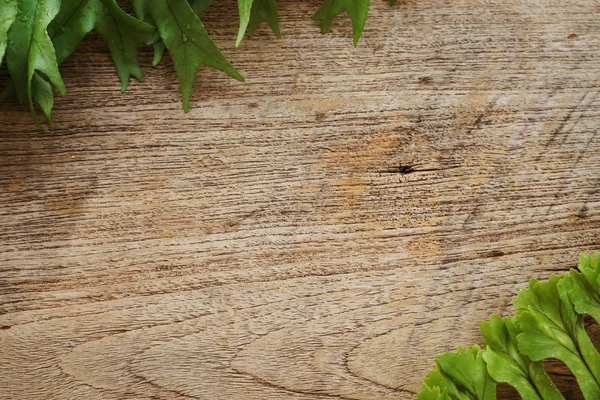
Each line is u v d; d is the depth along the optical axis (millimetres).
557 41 697
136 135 649
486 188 670
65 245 634
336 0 660
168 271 640
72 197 638
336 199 658
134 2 634
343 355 644
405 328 650
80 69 649
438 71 682
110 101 649
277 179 656
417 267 657
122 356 630
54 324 627
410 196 664
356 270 652
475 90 683
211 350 637
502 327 628
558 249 667
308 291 647
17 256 629
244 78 664
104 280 634
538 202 672
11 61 610
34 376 623
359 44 678
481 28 692
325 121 667
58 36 625
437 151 671
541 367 619
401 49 682
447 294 656
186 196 647
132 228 640
